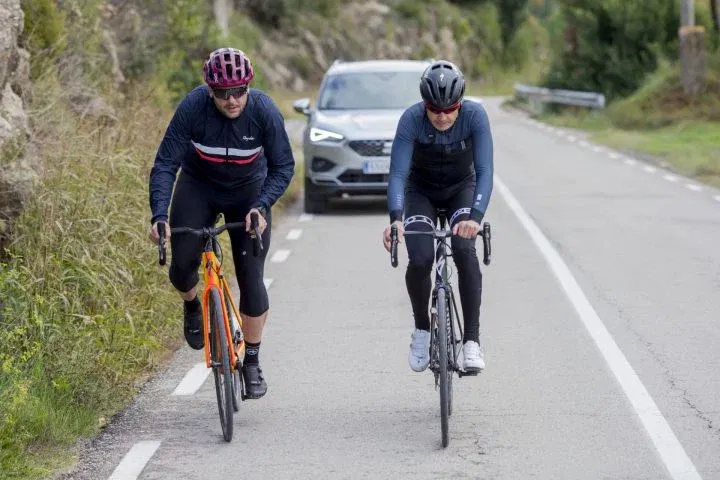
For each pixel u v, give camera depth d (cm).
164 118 2962
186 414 1434
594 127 6831
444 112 1291
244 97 1288
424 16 14862
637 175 4162
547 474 1177
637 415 1377
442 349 1266
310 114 3484
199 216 1359
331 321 1953
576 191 3700
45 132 2120
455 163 1360
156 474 1202
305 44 12712
